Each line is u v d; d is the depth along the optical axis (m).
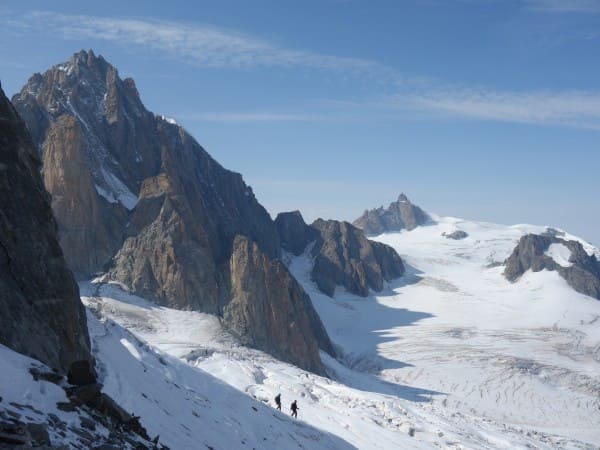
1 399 18.92
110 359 40.44
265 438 52.03
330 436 67.38
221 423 45.53
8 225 30.62
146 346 60.62
